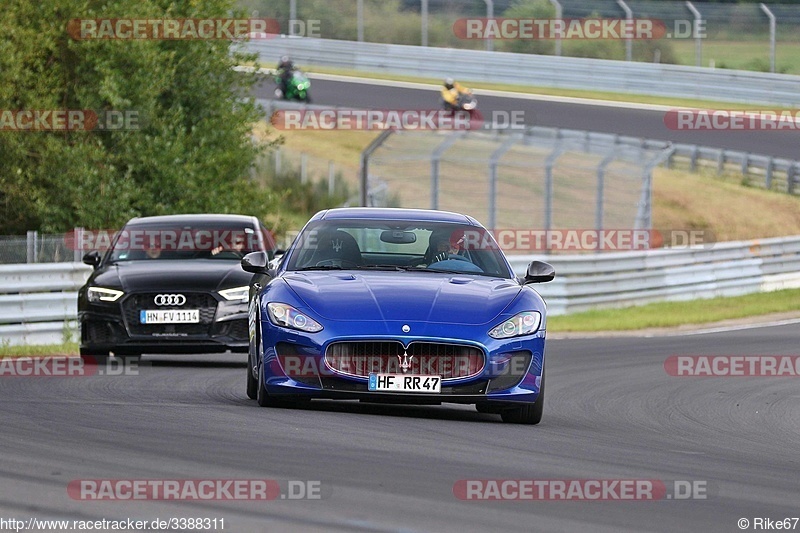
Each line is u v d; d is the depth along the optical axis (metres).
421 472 22.28
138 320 43.94
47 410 29.48
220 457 22.89
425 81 177.38
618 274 83.62
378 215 35.06
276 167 138.12
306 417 29.03
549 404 37.69
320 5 188.00
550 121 145.75
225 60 89.31
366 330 29.16
